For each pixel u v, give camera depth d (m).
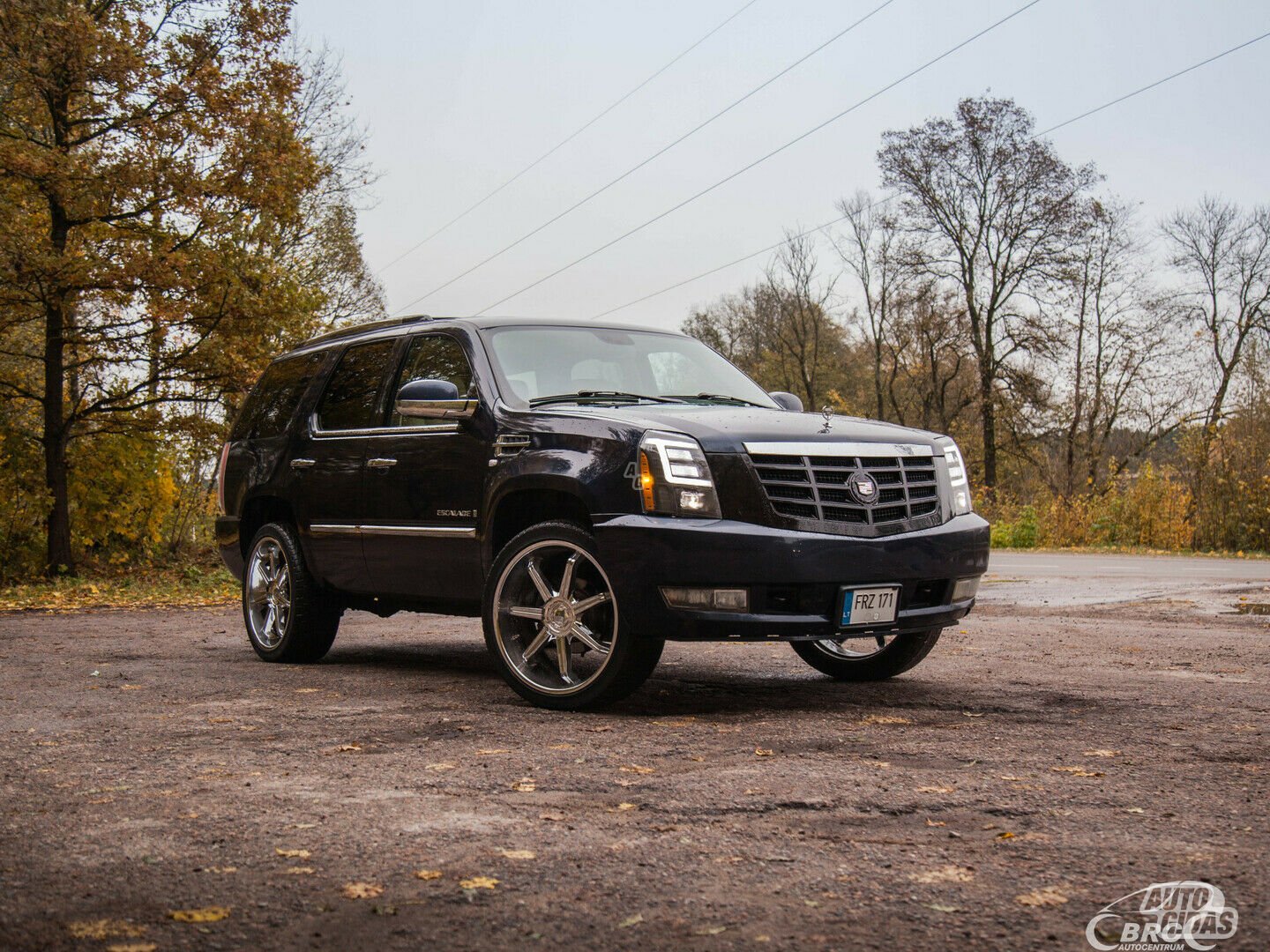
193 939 2.28
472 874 2.66
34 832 3.04
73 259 17.78
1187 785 3.48
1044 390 40.59
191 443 21.00
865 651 6.42
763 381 57.81
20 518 20.36
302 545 6.86
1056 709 4.93
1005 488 43.94
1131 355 39.78
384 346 6.66
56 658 7.31
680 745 4.17
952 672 6.24
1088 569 16.50
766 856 2.77
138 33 18.80
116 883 2.61
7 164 17.67
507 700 5.33
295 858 2.79
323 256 29.72
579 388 5.91
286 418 7.22
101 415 20.42
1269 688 5.45
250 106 19.12
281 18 19.34
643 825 3.06
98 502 21.27
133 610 12.62
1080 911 2.39
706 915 2.38
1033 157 39.59
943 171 40.66
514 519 5.48
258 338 19.56
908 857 2.76
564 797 3.38
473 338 5.99
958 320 41.56
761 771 3.69
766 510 4.76
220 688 5.77
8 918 2.40
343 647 7.93
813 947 2.21
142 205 19.12
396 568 6.12
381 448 6.21
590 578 5.16
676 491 4.76
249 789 3.51
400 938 2.27
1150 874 2.62
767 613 4.73
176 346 19.50
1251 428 24.41
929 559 5.03
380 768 3.80
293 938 2.28
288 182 19.34
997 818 3.11
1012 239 40.38
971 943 2.22
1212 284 38.28
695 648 7.58
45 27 17.88
